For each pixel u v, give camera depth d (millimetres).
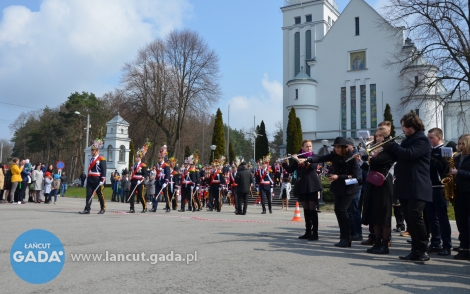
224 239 8297
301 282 5012
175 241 7875
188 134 64625
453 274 5691
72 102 62656
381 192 7105
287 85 54594
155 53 47219
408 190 6426
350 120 51625
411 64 32156
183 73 47906
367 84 50781
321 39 54500
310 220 8633
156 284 4805
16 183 20875
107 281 4930
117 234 8758
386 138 7230
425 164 6508
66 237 8219
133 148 49281
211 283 4879
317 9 59406
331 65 53406
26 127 76875
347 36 52688
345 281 5129
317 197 8570
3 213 13930
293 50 60219
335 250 7344
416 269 5953
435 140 7660
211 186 20234
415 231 6473
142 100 46219
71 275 5211
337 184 7844
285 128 58125
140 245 7340
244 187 17469
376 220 7098
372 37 51031
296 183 8719
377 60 50562
